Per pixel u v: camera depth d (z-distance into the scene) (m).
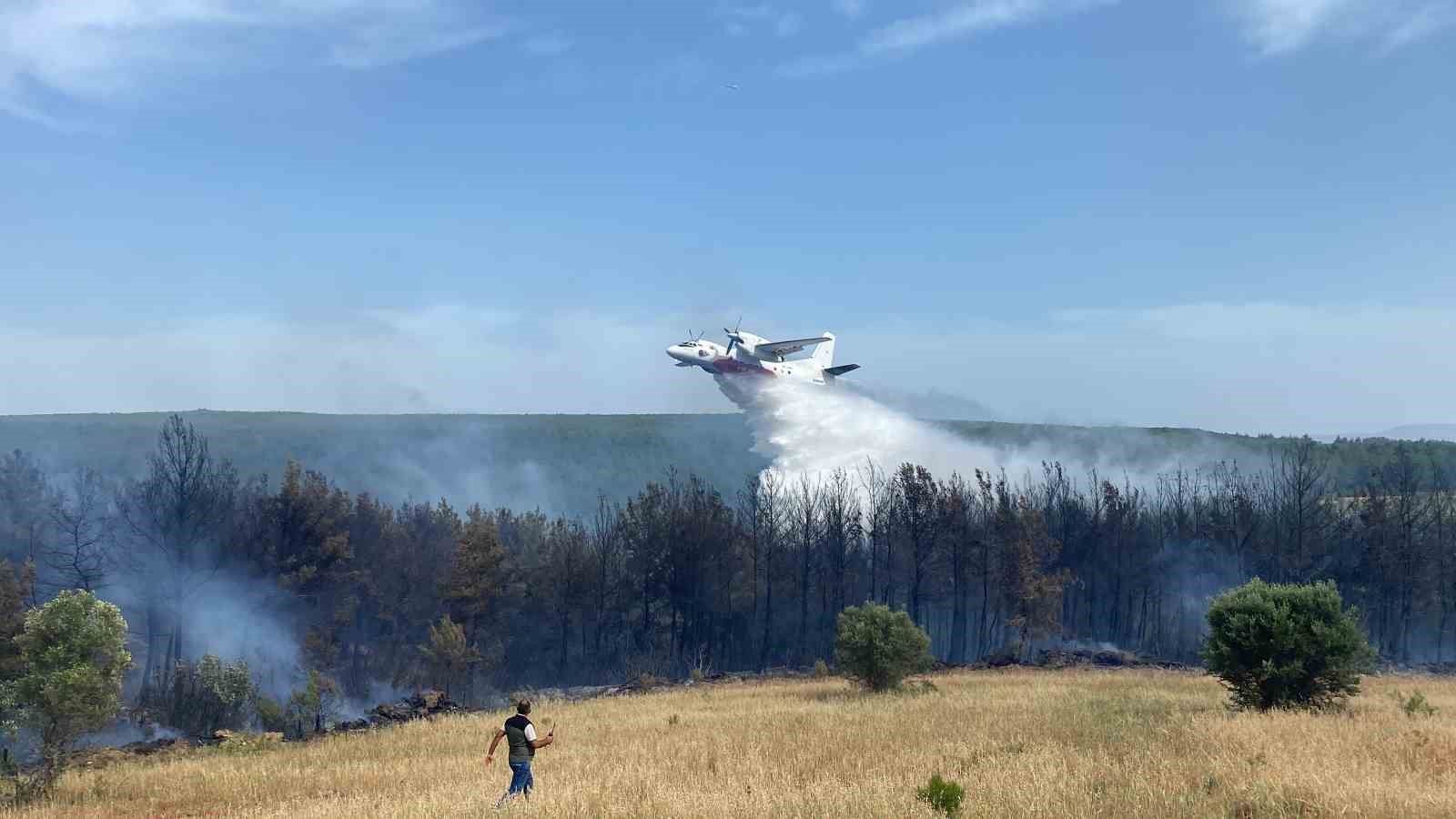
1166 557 90.12
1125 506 92.38
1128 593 89.62
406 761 30.78
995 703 38.38
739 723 35.06
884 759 25.17
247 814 22.80
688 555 81.69
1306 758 22.11
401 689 73.25
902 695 45.62
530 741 21.69
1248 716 30.50
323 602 76.81
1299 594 35.44
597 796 20.53
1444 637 87.12
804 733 30.92
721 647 83.56
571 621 84.44
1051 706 36.66
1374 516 84.69
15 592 57.97
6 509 84.19
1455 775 20.55
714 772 24.34
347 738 38.44
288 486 77.69
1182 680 51.47
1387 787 18.80
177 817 24.36
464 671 62.31
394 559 82.19
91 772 32.84
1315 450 162.50
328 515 78.81
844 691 50.59
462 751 33.00
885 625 49.28
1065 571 79.38
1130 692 43.47
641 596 83.75
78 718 29.33
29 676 29.20
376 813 20.67
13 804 27.16
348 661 77.94
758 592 86.62
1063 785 19.06
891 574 88.19
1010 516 84.25
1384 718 30.33
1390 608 83.56
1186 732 26.73
